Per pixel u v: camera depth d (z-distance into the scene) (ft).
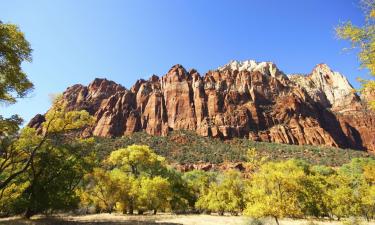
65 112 85.56
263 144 569.64
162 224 105.81
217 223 114.83
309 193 124.47
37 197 96.63
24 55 52.65
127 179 165.68
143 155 189.67
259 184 76.69
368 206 146.92
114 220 117.60
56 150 94.84
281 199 73.56
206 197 188.85
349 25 34.17
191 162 434.71
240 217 151.23
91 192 158.81
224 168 407.85
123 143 507.71
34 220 93.91
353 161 303.48
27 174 99.04
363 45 33.58
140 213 166.40
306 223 113.39
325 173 276.62
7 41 50.01
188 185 226.17
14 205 97.66
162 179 164.55
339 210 144.46
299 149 538.47
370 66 32.81
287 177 74.90
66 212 157.69
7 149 79.25
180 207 198.90
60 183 102.17
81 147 100.17
